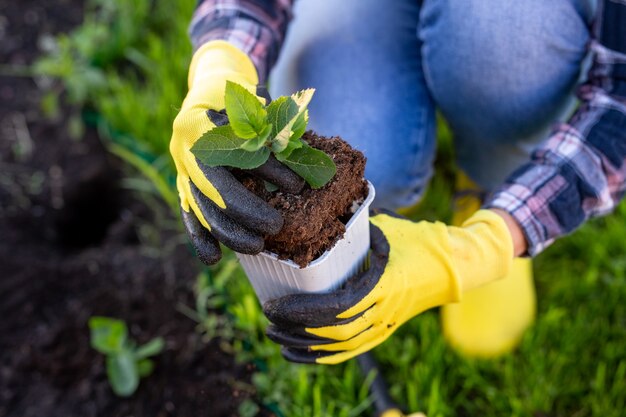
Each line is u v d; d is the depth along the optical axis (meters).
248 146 0.61
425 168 0.95
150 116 1.25
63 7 1.47
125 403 0.99
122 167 1.26
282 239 0.65
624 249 1.07
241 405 0.96
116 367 0.99
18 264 1.13
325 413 0.93
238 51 0.81
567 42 0.81
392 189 0.93
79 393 1.01
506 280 0.99
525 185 0.76
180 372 1.01
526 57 0.81
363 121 0.90
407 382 0.97
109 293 1.09
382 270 0.72
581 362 1.00
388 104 0.91
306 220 0.64
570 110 0.91
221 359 1.01
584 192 0.76
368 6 0.93
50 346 1.04
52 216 1.22
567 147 0.76
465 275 0.74
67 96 1.33
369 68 0.92
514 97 0.84
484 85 0.84
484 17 0.79
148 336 1.05
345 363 0.98
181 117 0.69
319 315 0.69
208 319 1.03
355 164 0.67
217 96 0.72
